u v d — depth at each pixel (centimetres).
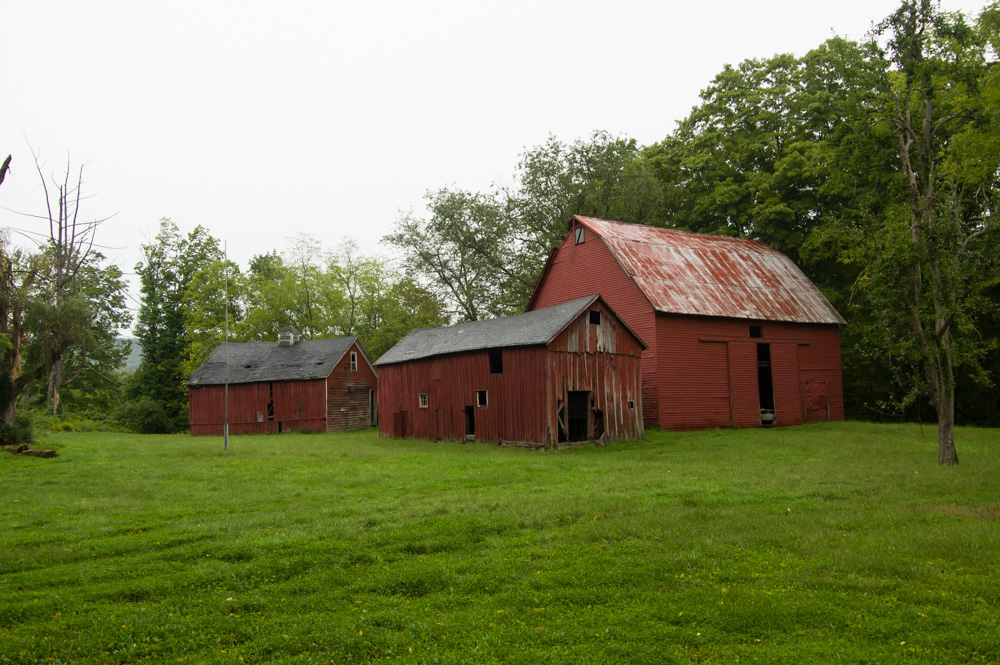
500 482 1875
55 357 3122
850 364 4622
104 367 6950
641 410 3194
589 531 1245
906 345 2120
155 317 6831
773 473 1964
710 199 4881
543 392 2848
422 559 1103
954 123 2711
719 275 3950
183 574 1031
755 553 1101
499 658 755
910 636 785
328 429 4972
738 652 759
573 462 2319
